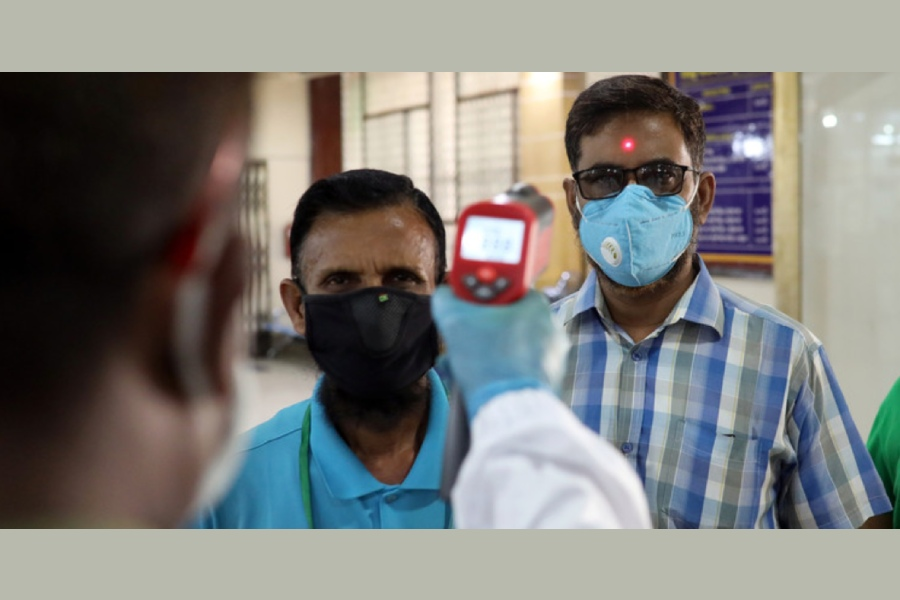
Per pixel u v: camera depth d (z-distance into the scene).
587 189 1.76
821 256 3.60
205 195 0.42
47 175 0.38
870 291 3.45
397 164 6.38
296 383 5.11
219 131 0.42
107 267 0.39
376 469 1.31
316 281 1.29
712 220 4.03
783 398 1.67
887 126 3.36
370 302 1.25
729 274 3.97
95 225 0.38
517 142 5.12
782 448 1.66
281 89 6.37
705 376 1.72
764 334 1.72
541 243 0.90
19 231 0.38
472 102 5.51
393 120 6.39
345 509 1.26
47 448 0.40
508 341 0.82
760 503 1.65
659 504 1.70
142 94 0.39
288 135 6.43
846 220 3.51
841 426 1.70
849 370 3.56
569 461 0.73
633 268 1.70
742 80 3.79
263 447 1.31
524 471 0.72
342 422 1.31
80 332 0.39
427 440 1.29
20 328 0.39
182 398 0.43
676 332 1.77
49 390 0.39
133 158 0.39
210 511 1.23
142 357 0.42
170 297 0.41
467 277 0.85
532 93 4.95
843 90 3.48
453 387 0.88
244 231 0.46
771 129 3.69
